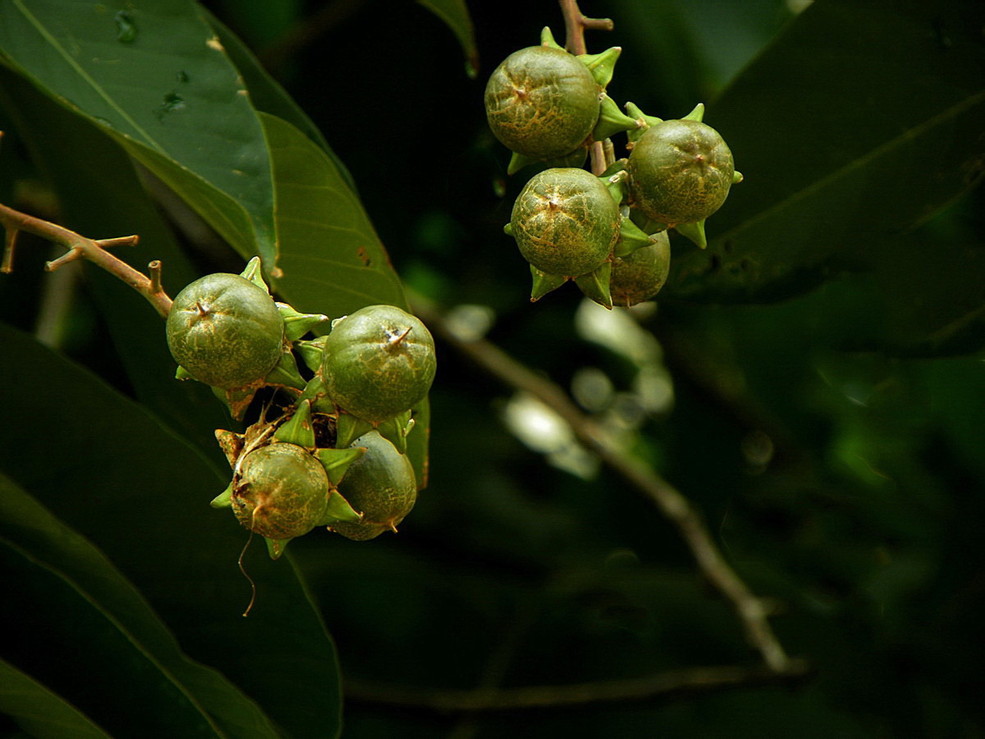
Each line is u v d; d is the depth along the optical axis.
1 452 0.58
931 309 0.68
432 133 0.80
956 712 0.88
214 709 0.58
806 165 0.64
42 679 0.58
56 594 0.58
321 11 0.78
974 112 0.64
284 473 0.51
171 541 0.59
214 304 0.51
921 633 0.89
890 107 0.64
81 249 0.53
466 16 0.64
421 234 0.90
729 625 0.89
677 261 0.66
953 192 0.65
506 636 0.90
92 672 0.58
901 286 0.68
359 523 0.53
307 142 0.58
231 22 0.82
